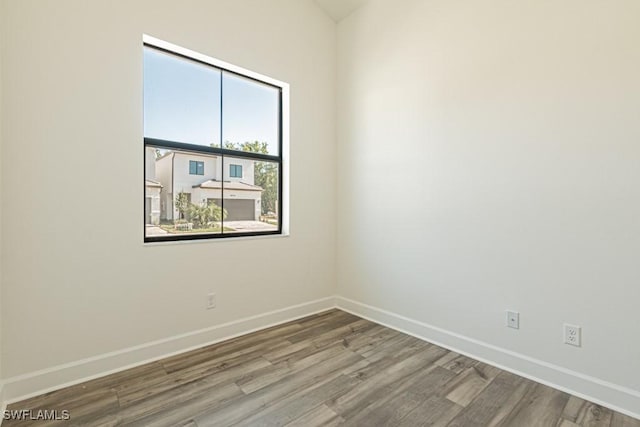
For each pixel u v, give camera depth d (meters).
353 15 3.29
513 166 2.16
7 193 1.79
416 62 2.73
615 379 1.79
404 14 2.83
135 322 2.23
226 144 2.80
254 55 2.82
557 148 1.97
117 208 2.14
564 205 1.95
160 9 2.30
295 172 3.15
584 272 1.89
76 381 2.00
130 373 2.12
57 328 1.95
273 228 3.13
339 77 3.44
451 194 2.50
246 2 2.77
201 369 2.18
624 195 1.75
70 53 1.96
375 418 1.71
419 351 2.47
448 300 2.53
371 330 2.87
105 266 2.10
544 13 2.02
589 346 1.87
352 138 3.31
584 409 1.78
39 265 1.89
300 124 3.18
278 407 1.80
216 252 2.62
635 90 1.71
